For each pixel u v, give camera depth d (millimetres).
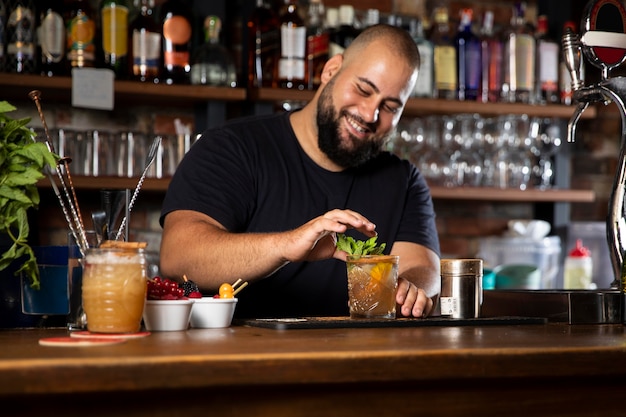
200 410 1119
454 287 1785
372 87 2193
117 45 2973
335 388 1187
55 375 1031
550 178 3609
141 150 3018
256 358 1117
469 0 3686
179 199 2180
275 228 2291
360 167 2414
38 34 2930
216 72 3051
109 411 1078
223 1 3240
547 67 3447
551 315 1792
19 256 1666
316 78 3156
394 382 1217
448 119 3365
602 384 1350
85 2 2949
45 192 3070
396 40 2227
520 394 1296
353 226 1702
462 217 3672
